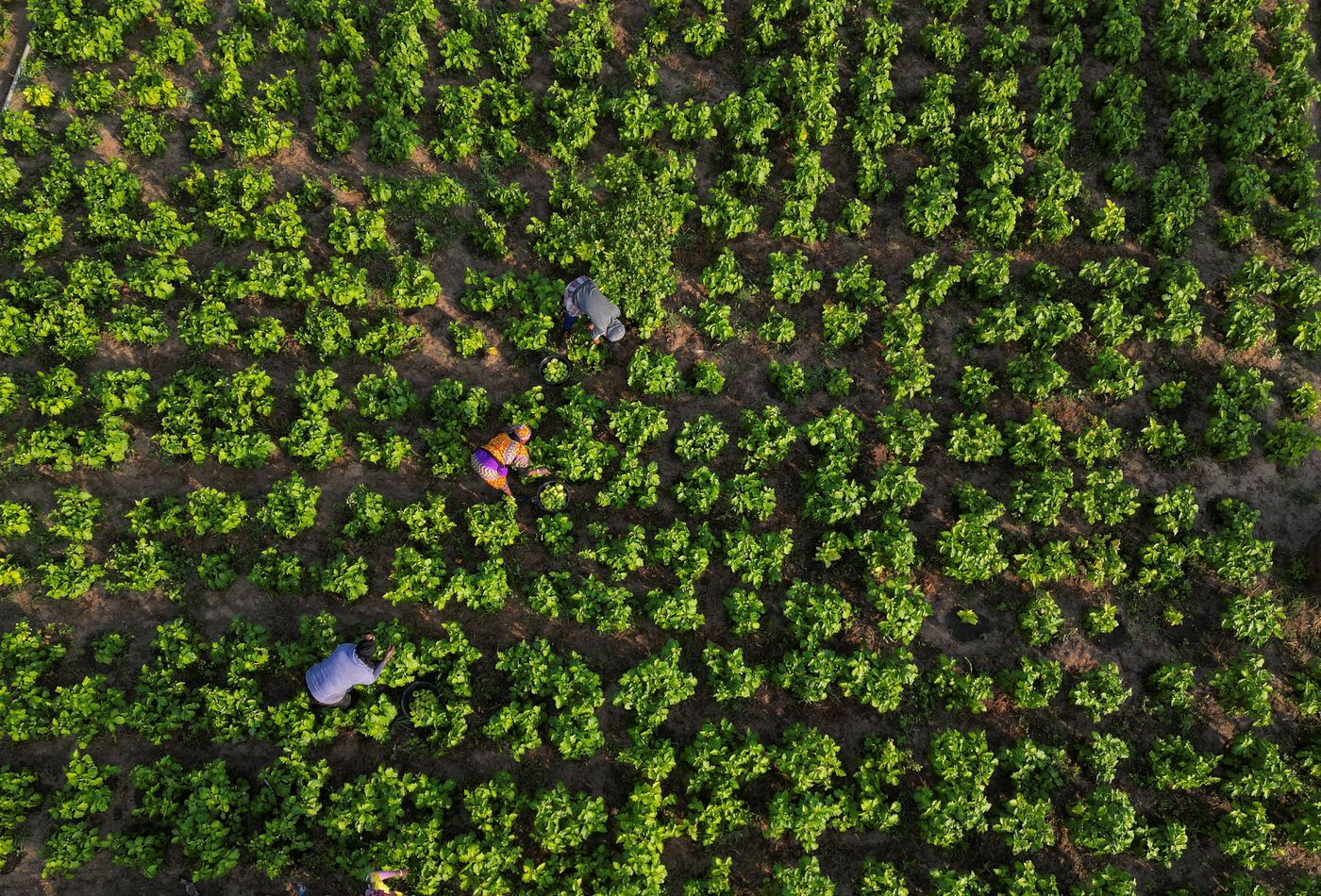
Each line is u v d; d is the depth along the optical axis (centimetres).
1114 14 2233
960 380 1911
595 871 1488
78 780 1472
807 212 1977
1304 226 2008
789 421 1877
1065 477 1770
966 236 2047
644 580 1745
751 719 1659
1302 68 2205
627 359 1900
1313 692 1662
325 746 1579
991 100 2105
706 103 2153
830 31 2150
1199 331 1956
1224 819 1598
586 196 1934
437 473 1750
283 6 2186
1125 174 2050
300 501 1672
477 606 1644
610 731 1634
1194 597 1781
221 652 1586
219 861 1453
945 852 1580
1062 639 1739
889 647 1712
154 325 1814
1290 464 1858
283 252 1911
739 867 1568
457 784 1566
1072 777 1642
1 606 1638
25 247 1839
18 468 1719
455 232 1975
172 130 2020
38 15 2019
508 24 2106
